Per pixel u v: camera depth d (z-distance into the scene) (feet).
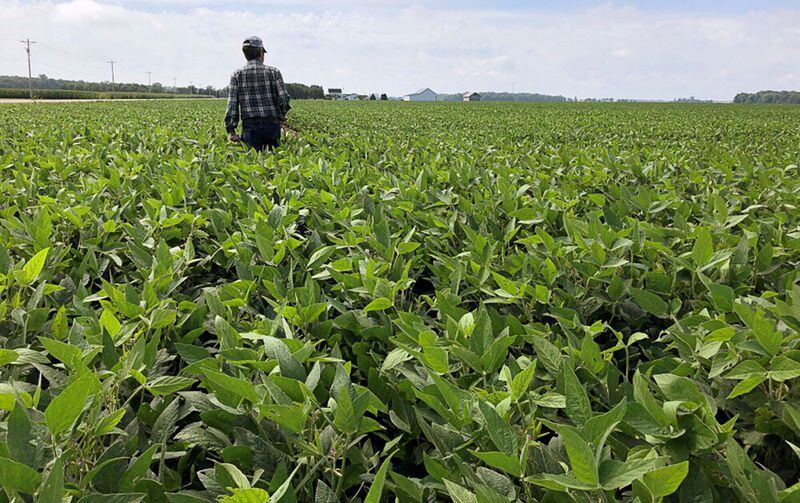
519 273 8.47
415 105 208.13
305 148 23.99
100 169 16.29
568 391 4.25
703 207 12.80
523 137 49.16
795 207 11.58
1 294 7.73
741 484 3.69
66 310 7.36
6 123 43.01
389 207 12.35
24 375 6.33
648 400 4.28
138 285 8.87
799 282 7.82
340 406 4.28
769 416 5.16
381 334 6.75
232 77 30.12
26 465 3.53
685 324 6.59
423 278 9.90
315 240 9.64
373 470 5.30
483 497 3.56
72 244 10.85
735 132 63.00
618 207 11.79
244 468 4.76
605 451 3.86
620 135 54.24
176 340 6.72
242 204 12.22
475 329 5.70
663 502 4.09
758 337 5.18
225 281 9.34
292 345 5.60
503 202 12.01
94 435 4.51
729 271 7.95
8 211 10.94
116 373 5.18
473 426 4.86
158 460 5.13
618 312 8.00
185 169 15.38
